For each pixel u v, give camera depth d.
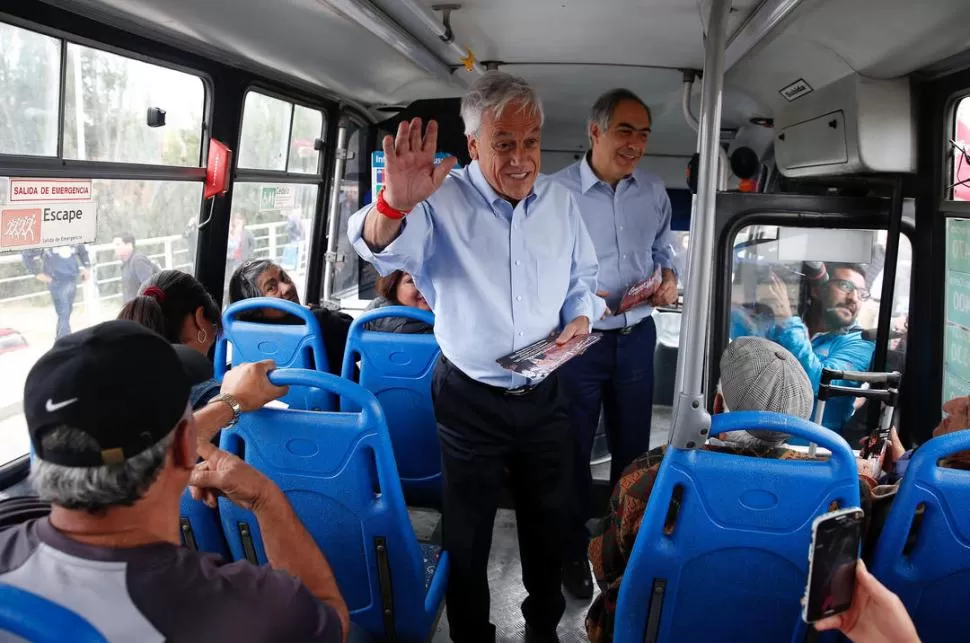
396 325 2.95
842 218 3.21
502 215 2.11
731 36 2.84
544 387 2.24
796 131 3.68
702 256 1.57
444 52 3.63
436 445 2.99
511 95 1.95
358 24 3.09
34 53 2.46
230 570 1.03
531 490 2.36
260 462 1.82
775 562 1.58
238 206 4.02
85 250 2.85
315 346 3.06
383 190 1.75
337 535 1.90
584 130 5.79
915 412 3.21
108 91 2.84
